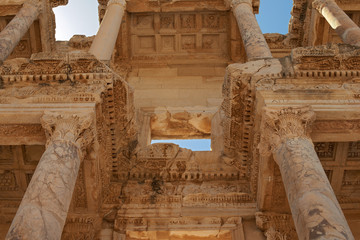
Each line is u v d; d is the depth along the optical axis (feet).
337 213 21.67
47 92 29.60
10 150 34.19
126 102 32.55
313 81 30.25
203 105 47.55
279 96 29.14
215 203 33.76
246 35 42.01
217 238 32.96
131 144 37.11
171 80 52.11
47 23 51.39
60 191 23.61
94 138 29.12
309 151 25.66
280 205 32.35
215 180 35.76
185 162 36.47
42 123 27.63
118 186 35.01
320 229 20.68
